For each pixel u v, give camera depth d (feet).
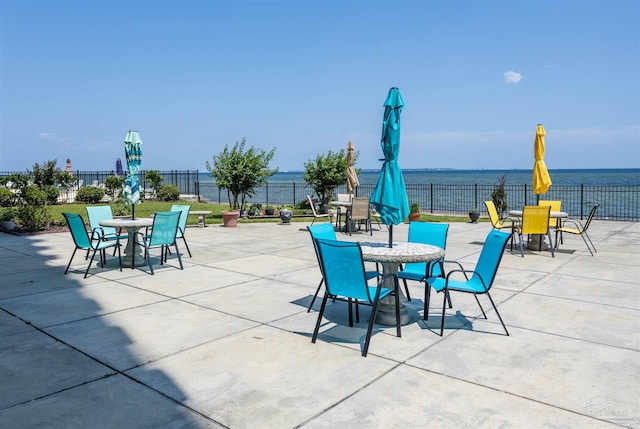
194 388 11.89
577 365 13.21
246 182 61.16
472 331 16.16
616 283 23.16
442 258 17.11
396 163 17.20
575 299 20.25
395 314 16.61
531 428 9.93
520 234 31.30
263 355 14.02
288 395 11.48
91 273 26.03
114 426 10.11
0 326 16.78
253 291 21.91
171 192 95.45
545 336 15.61
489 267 16.39
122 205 50.14
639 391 11.62
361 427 10.00
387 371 12.82
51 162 69.00
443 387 11.85
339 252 14.67
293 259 30.45
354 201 43.80
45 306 19.35
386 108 17.10
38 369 13.05
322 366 13.19
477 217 53.36
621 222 52.26
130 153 28.58
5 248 35.04
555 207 38.09
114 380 12.36
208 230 47.16
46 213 47.52
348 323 17.06
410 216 53.57
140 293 21.53
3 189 69.97
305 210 67.72
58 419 10.39
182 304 19.65
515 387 11.84
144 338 15.52
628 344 14.84
